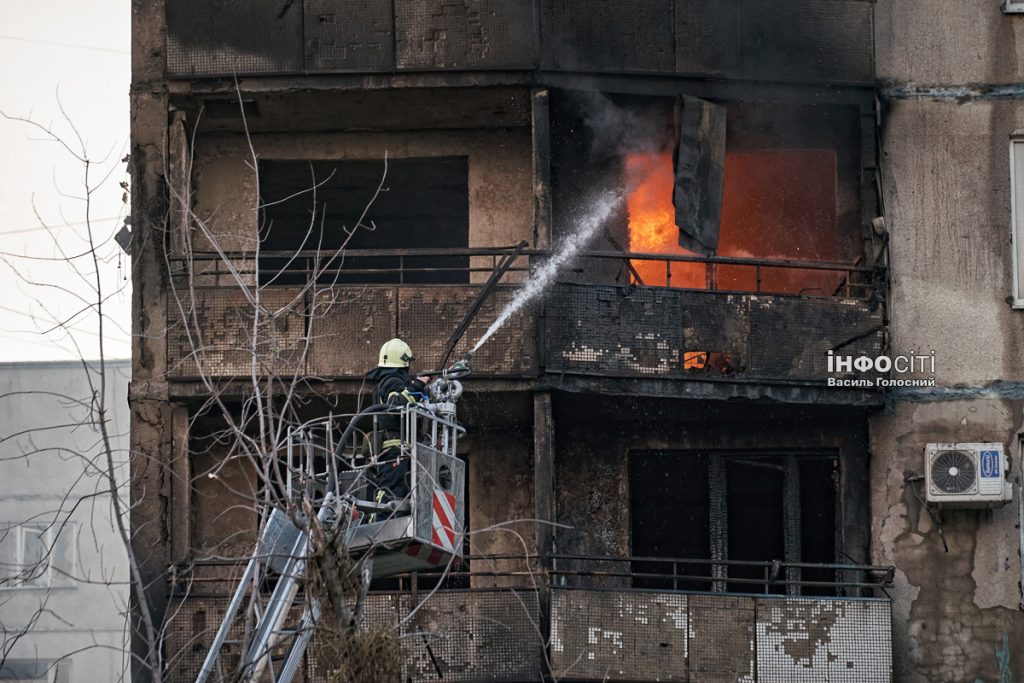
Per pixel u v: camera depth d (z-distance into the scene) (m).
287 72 28.92
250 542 28.83
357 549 20.80
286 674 19.69
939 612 28.39
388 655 18.70
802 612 27.30
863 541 28.92
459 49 28.92
